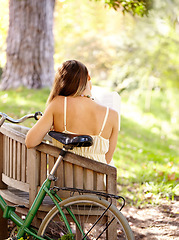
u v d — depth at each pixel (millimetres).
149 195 6105
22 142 3998
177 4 8828
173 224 4996
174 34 18328
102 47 23969
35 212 3684
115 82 22781
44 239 3564
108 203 3365
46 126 3617
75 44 24031
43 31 13531
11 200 4141
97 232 4840
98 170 3572
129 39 20844
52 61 13875
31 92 12984
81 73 3664
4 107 11344
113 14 21703
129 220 5250
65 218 3490
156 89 21109
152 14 8117
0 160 4535
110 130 3746
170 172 7746
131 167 8820
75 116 3611
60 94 3684
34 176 3824
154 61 20328
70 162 3650
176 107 19688
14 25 13469
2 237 4559
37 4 13383
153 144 13227
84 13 22578
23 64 13430
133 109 18594
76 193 3668
